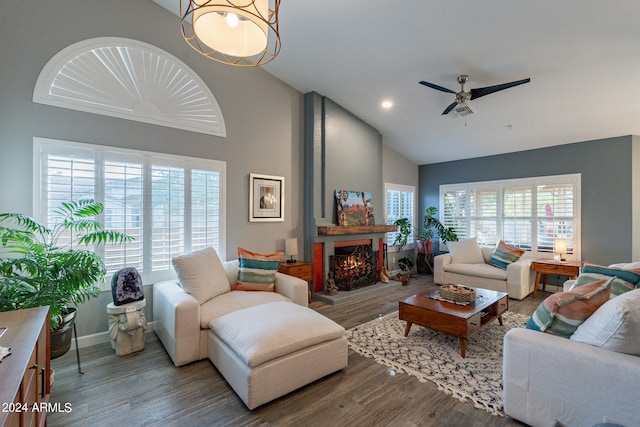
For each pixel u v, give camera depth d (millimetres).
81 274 2312
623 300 1595
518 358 1844
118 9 3129
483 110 4375
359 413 1969
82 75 2934
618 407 1467
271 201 4383
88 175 2936
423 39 3160
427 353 2803
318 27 3201
